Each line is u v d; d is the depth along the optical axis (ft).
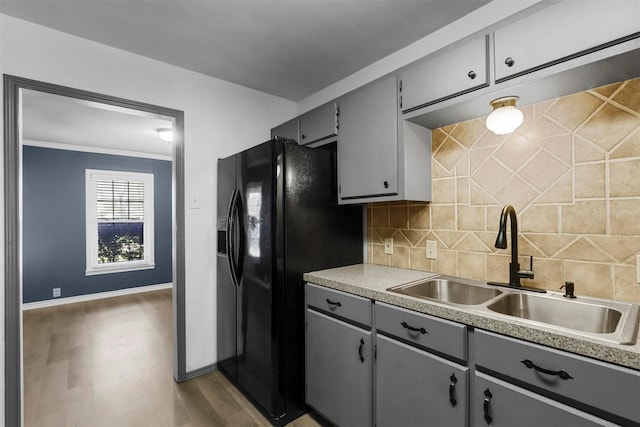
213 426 6.13
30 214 14.53
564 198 4.77
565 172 4.75
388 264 7.32
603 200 4.42
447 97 5.01
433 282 5.88
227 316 7.69
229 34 6.50
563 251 4.79
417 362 4.46
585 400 3.03
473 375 3.92
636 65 3.75
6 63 5.78
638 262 4.15
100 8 5.64
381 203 7.46
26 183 14.46
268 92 9.40
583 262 4.60
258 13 5.83
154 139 14.37
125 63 7.07
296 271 6.41
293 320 6.36
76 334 11.00
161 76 7.56
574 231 4.67
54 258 15.02
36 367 8.52
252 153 6.77
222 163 8.07
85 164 15.84
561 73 3.96
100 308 14.24
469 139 5.88
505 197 5.41
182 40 6.70
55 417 6.36
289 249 6.31
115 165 16.63
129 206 17.21
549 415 3.25
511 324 3.55
